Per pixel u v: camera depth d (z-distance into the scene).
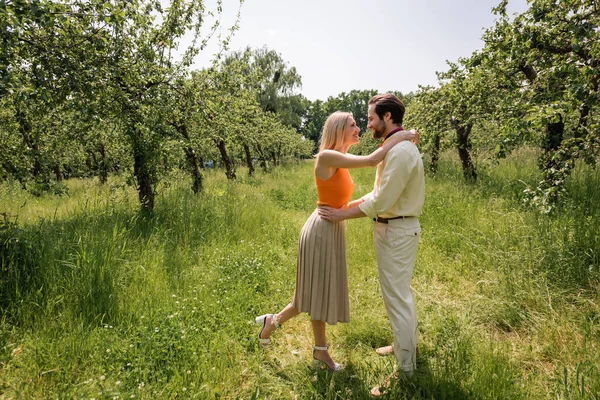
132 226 4.80
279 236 5.44
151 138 5.79
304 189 11.33
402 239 2.30
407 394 2.18
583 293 3.18
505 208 5.81
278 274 4.03
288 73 26.44
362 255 4.48
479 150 9.97
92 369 2.32
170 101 5.81
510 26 5.27
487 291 3.42
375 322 3.00
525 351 2.57
